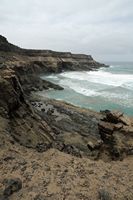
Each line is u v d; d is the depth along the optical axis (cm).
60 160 912
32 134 1499
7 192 654
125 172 908
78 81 5756
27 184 712
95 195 685
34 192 670
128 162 1059
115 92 4116
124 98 3609
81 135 1895
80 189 709
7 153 914
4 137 1118
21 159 880
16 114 1584
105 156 1295
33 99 3016
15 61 5216
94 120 2292
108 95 3844
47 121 2027
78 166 875
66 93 4072
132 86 4806
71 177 777
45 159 912
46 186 707
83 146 1659
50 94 3950
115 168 939
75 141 1739
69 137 1811
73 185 727
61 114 2398
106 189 727
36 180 738
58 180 746
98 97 3691
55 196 659
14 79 1711
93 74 7675
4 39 6931
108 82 5516
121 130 1356
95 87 4744
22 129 1485
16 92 1670
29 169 804
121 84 5116
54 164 866
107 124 1433
